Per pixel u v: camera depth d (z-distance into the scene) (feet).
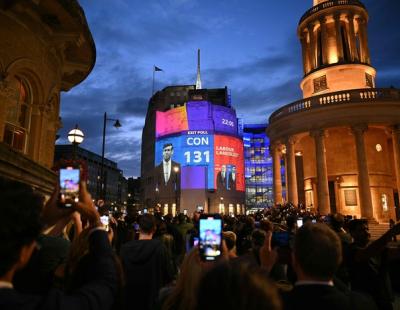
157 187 249.96
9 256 4.77
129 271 16.55
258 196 343.67
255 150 354.95
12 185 5.26
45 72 42.86
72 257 7.53
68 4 38.01
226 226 43.52
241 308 4.03
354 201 92.27
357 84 105.40
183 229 39.42
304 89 118.62
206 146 238.68
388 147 101.14
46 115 43.57
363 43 111.75
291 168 94.68
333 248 7.68
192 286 7.52
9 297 4.60
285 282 11.82
